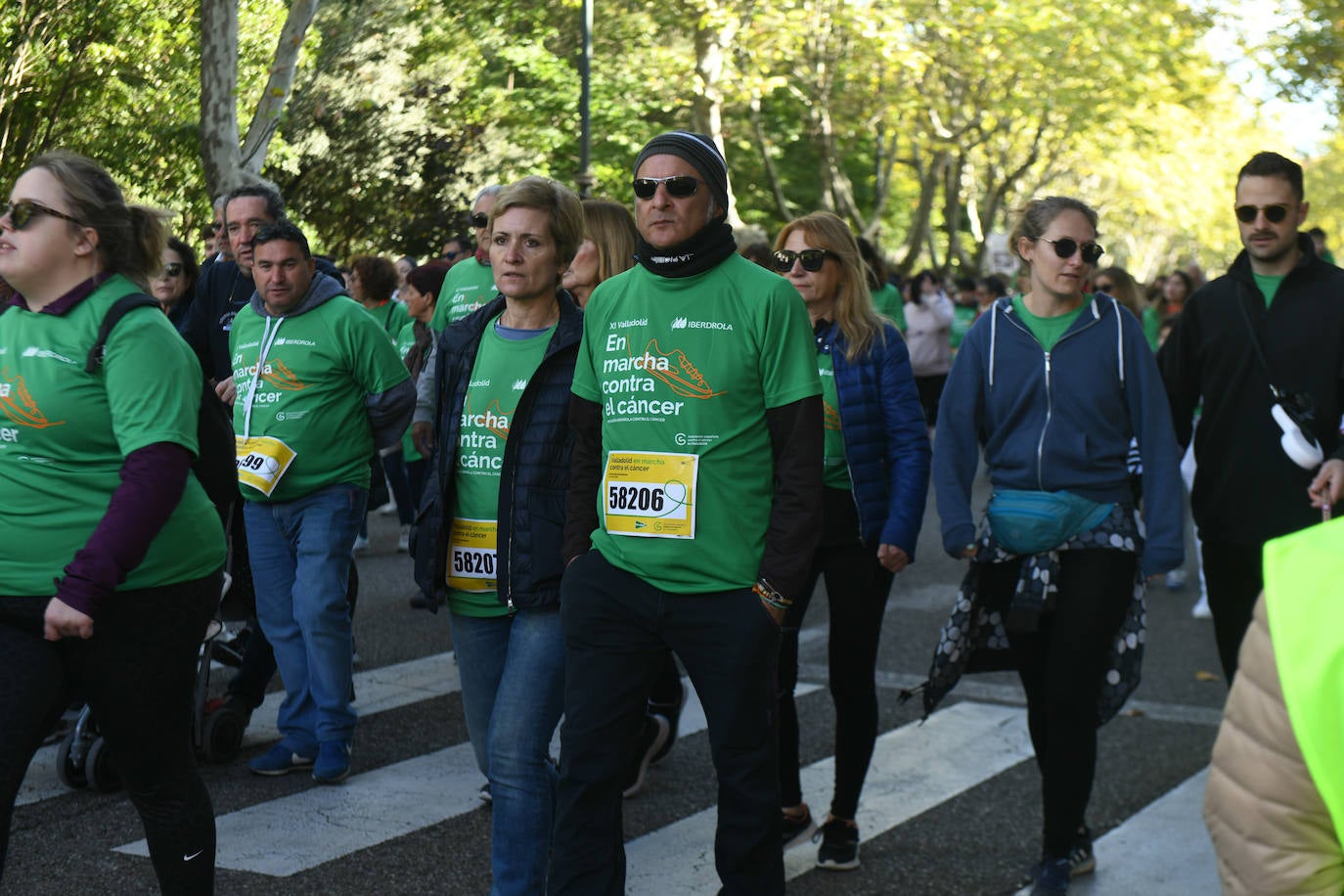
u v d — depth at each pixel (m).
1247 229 4.03
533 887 3.33
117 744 2.90
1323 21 17.97
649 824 4.51
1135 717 5.93
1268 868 1.30
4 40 10.70
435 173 12.80
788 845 4.33
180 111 11.27
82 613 2.64
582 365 3.23
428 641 7.04
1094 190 42.44
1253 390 4.04
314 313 4.86
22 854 4.12
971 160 32.84
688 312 3.04
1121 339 3.97
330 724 4.84
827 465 4.10
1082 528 3.93
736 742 3.02
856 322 4.12
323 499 4.88
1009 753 5.37
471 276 6.01
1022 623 3.94
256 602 5.02
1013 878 4.09
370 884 3.95
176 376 2.81
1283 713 1.27
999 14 24.84
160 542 2.84
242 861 4.10
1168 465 3.93
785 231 4.15
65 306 2.79
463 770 5.02
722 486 3.02
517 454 3.45
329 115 11.91
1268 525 4.04
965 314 19.12
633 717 3.11
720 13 22.06
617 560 3.08
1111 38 26.05
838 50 27.41
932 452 4.16
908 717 5.86
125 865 4.05
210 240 6.97
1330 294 3.98
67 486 2.80
